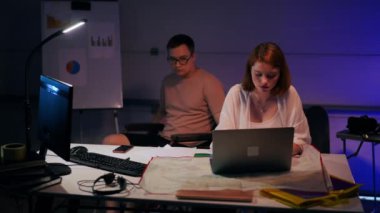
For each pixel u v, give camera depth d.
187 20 3.92
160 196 1.93
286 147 2.10
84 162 2.39
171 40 3.29
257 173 2.14
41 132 2.36
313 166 2.22
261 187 1.98
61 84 2.09
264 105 2.53
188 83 3.37
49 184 2.06
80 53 3.84
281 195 1.87
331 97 3.83
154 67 4.03
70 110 2.02
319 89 3.83
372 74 3.75
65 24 3.81
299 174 2.12
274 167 2.14
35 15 4.07
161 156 2.48
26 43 4.12
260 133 2.07
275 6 3.78
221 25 3.88
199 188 1.98
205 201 1.87
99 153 2.62
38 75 4.15
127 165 2.31
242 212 2.64
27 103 2.36
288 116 2.51
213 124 3.44
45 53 3.84
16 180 2.05
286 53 3.83
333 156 2.55
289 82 2.43
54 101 2.16
